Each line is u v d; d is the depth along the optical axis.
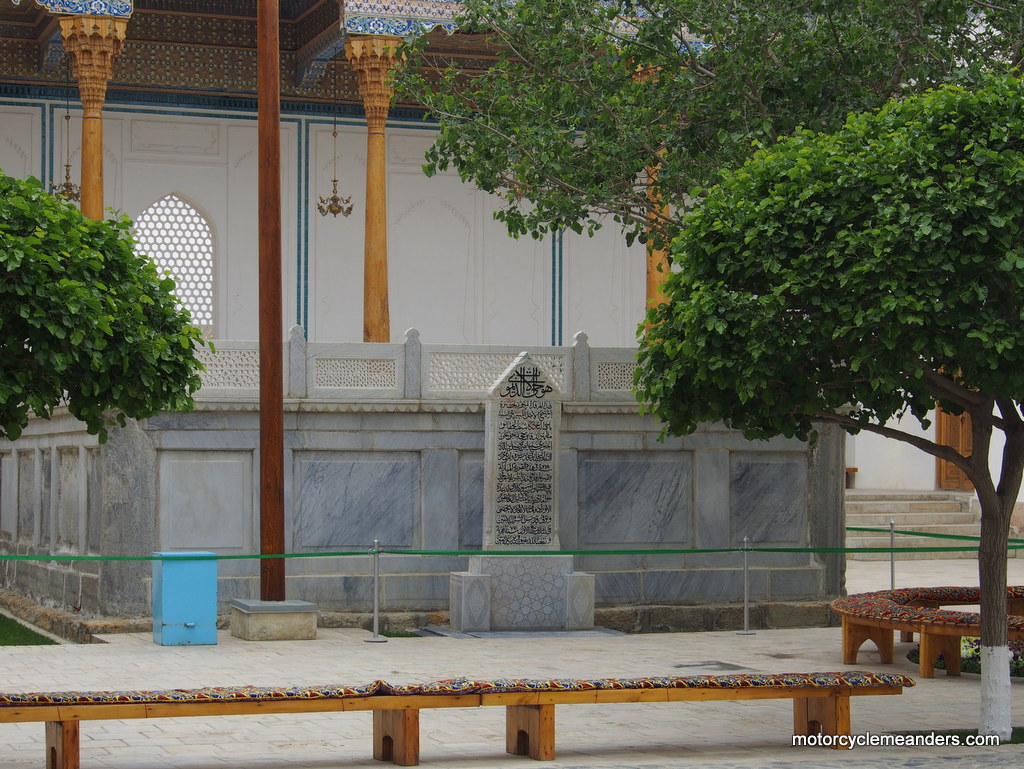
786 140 11.59
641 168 17.72
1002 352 9.95
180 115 30.12
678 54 16.95
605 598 18.27
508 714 10.25
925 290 9.73
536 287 32.34
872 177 10.08
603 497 18.44
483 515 17.66
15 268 9.02
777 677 10.36
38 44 28.98
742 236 10.61
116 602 17.14
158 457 17.34
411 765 9.66
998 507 11.06
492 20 17.80
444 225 31.83
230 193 30.42
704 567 18.72
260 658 14.64
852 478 33.91
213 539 17.47
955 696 13.02
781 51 16.25
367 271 25.62
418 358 18.08
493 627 17.02
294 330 17.66
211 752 10.10
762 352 10.35
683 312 10.82
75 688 12.61
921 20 15.94
